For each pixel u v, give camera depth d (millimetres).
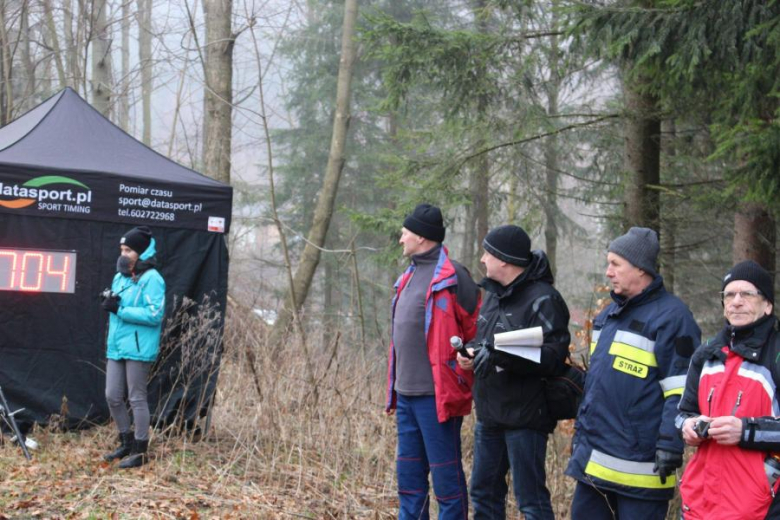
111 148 6934
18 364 6496
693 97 7383
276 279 20188
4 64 12492
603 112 9289
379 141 20266
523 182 10680
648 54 6258
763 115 6172
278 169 20500
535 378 4172
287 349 7863
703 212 9719
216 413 7219
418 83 8781
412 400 4684
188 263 6801
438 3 18906
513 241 4234
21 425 6469
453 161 9336
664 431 3461
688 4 5996
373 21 8445
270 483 5758
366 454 6383
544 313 4152
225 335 8844
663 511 3666
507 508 5398
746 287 3195
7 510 4910
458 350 4219
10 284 6465
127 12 15711
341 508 5461
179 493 5426
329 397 6930
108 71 15039
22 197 6438
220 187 6898
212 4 10234
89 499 5160
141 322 5820
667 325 3586
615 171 10883
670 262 10219
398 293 4844
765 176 5691
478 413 4332
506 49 8547
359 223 9859
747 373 3168
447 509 4621
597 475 3684
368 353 8398
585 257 22578
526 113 8883
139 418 5922
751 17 5770
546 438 4246
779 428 3039
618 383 3668
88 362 6641
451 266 4613
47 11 13859
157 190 6730
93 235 6625
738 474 3125
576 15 6711
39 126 6836
